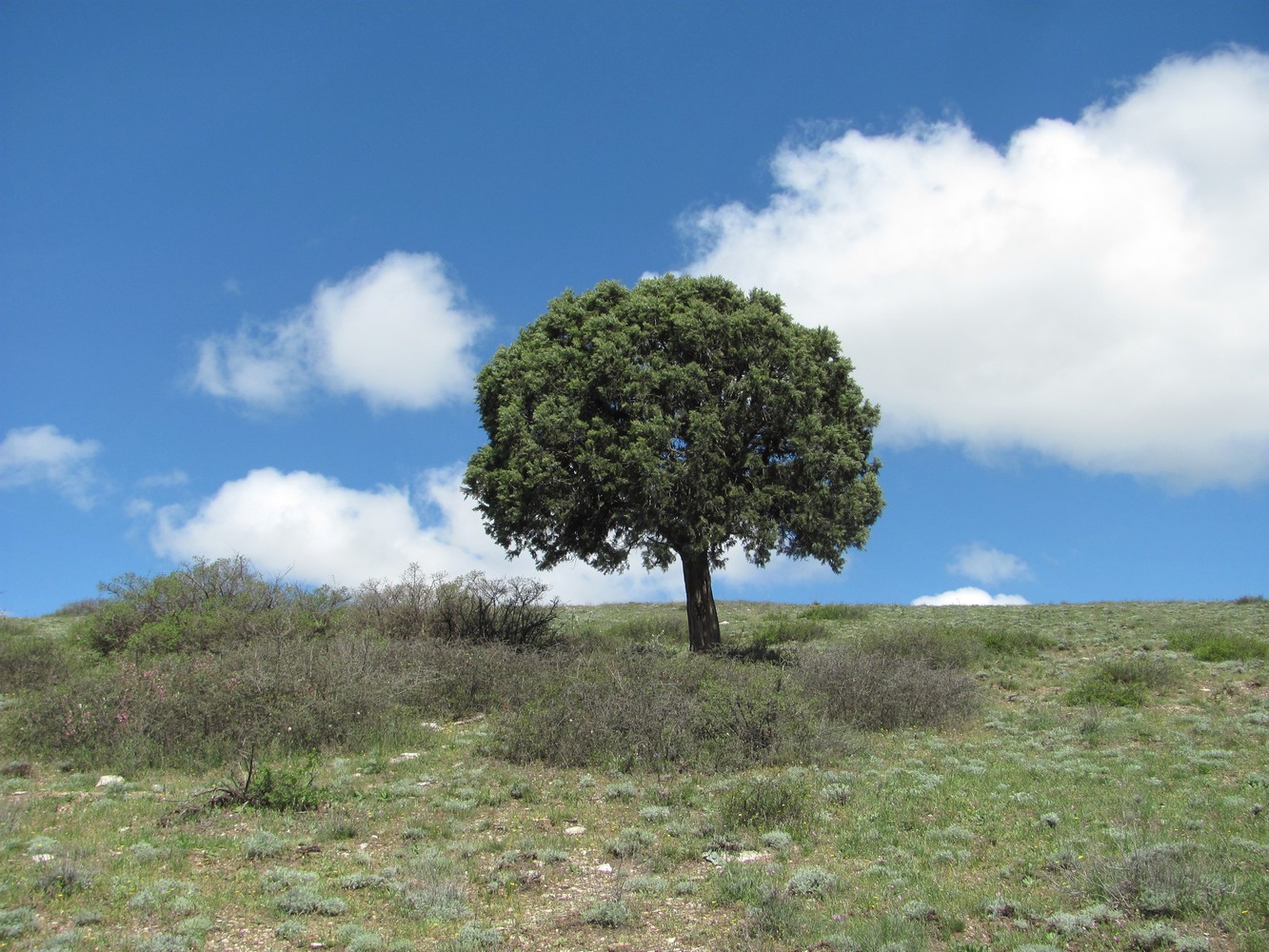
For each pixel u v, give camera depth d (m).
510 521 21.58
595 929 7.05
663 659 16.16
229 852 8.66
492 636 21.44
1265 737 13.29
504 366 23.05
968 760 12.51
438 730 15.09
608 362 20.94
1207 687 17.58
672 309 22.19
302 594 22.48
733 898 7.57
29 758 12.59
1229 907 6.79
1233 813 9.34
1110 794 10.34
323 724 13.73
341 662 15.50
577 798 11.03
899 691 15.52
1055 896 7.31
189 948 6.45
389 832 9.61
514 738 13.11
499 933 6.88
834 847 8.94
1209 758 12.02
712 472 20.64
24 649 19.75
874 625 29.62
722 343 21.61
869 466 23.55
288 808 10.16
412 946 6.64
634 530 21.23
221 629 19.70
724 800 10.54
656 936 6.93
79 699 13.38
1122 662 18.88
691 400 21.20
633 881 7.95
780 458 22.31
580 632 26.53
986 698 17.27
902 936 6.57
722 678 14.66
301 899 7.32
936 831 9.10
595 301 22.92
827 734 13.12
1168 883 7.09
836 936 6.57
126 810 10.02
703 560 23.16
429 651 17.58
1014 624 28.25
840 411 22.81
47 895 7.26
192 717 13.17
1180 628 24.73
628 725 13.07
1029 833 9.02
